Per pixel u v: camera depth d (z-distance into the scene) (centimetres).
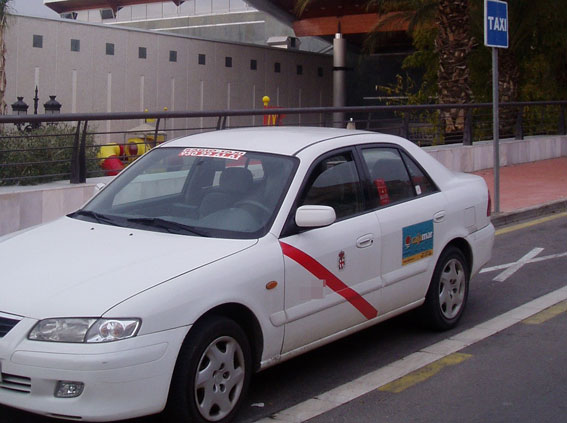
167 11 3897
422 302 630
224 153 567
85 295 417
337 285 529
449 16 1806
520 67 2275
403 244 592
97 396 397
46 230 531
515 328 684
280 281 484
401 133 1449
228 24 3738
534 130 2022
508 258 955
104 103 2317
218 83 2717
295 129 629
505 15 1096
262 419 485
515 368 582
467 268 683
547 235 1092
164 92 2508
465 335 662
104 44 2305
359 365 589
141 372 404
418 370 578
